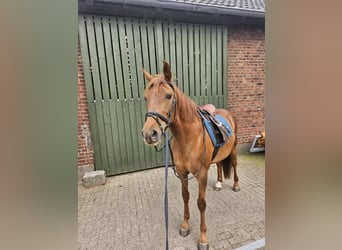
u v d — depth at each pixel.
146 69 3.83
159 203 2.90
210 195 3.00
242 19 4.17
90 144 3.70
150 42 3.77
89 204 2.94
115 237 2.24
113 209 2.79
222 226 2.32
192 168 1.86
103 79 3.62
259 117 4.94
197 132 1.81
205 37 4.11
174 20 3.83
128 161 3.99
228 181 3.47
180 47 3.97
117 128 3.83
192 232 2.25
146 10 3.53
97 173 3.56
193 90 4.20
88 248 2.09
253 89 4.77
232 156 3.02
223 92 4.47
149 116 1.46
